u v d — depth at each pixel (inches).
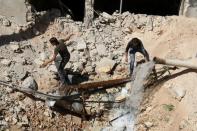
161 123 463.2
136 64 514.0
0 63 507.5
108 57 532.7
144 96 485.4
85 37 550.0
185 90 479.2
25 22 555.2
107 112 493.4
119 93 502.9
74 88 490.9
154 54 530.3
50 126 473.1
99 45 542.6
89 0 558.3
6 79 492.7
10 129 458.3
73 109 487.2
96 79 514.3
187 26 554.6
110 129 478.3
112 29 563.5
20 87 486.6
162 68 507.8
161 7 658.8
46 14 569.0
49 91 493.7
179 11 577.3
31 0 576.1
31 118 472.1
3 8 554.3
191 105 465.4
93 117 490.9
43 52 529.0
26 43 535.5
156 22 564.1
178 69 503.2
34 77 503.5
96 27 560.7
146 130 464.8
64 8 604.1
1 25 548.1
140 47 501.0
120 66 524.1
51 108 483.5
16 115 468.4
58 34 552.7
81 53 532.4
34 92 485.1
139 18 568.1
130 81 502.9
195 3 565.0
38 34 550.3
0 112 467.8
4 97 479.5
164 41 541.6
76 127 481.1
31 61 518.9
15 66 508.1
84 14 589.0
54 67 513.3
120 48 543.5
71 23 563.2
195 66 490.0
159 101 480.1
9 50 522.3
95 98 499.2
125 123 479.8
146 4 666.8
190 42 531.8
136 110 482.0
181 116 461.7
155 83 494.6
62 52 482.6
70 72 513.3
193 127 447.5
